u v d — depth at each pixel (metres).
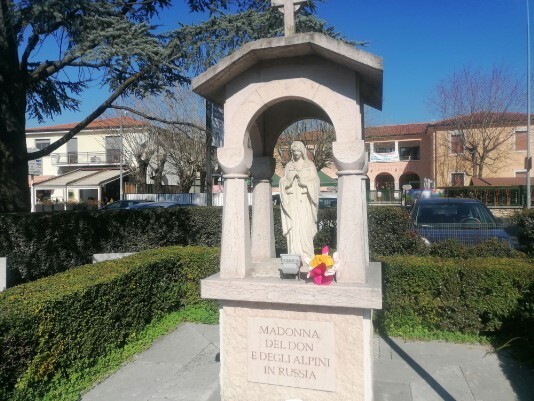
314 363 3.81
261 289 3.83
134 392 4.45
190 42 9.25
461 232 8.30
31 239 8.67
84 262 9.34
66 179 36.75
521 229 8.55
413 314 6.04
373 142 41.75
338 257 3.81
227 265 4.12
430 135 38.06
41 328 4.10
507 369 4.89
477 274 5.77
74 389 4.40
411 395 4.30
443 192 24.52
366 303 3.57
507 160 32.69
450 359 5.19
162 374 4.88
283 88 4.07
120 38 8.61
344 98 3.89
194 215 10.30
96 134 40.28
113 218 9.80
